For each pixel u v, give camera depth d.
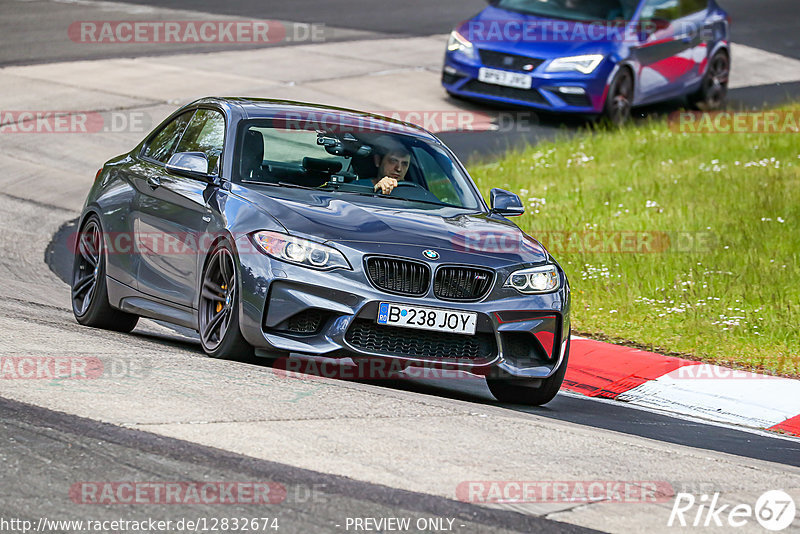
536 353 25.19
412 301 23.42
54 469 16.02
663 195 49.75
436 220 25.84
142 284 27.52
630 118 65.06
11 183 48.56
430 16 91.38
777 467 21.58
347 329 23.11
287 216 24.19
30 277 36.41
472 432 19.88
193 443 17.42
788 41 91.50
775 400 28.38
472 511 15.73
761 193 49.25
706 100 69.69
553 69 61.31
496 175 52.56
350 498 15.76
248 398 20.25
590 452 19.55
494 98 62.81
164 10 86.88
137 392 19.98
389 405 21.03
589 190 50.56
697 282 38.03
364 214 25.00
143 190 28.17
